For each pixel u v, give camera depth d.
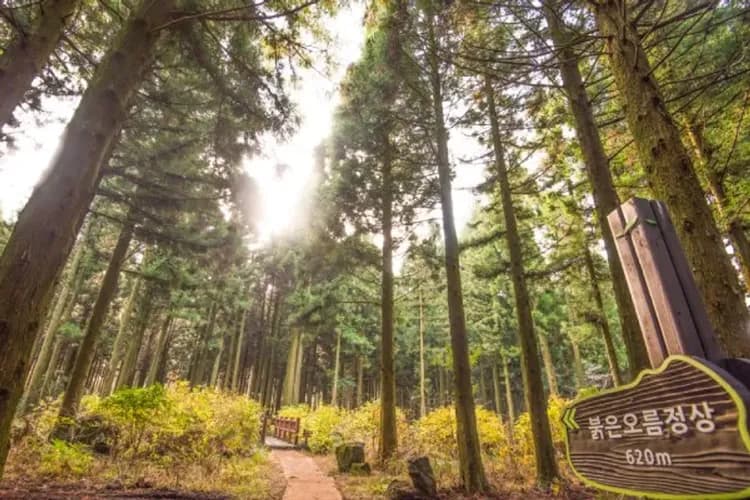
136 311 19.92
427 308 26.08
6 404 2.04
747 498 0.92
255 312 29.80
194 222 9.98
